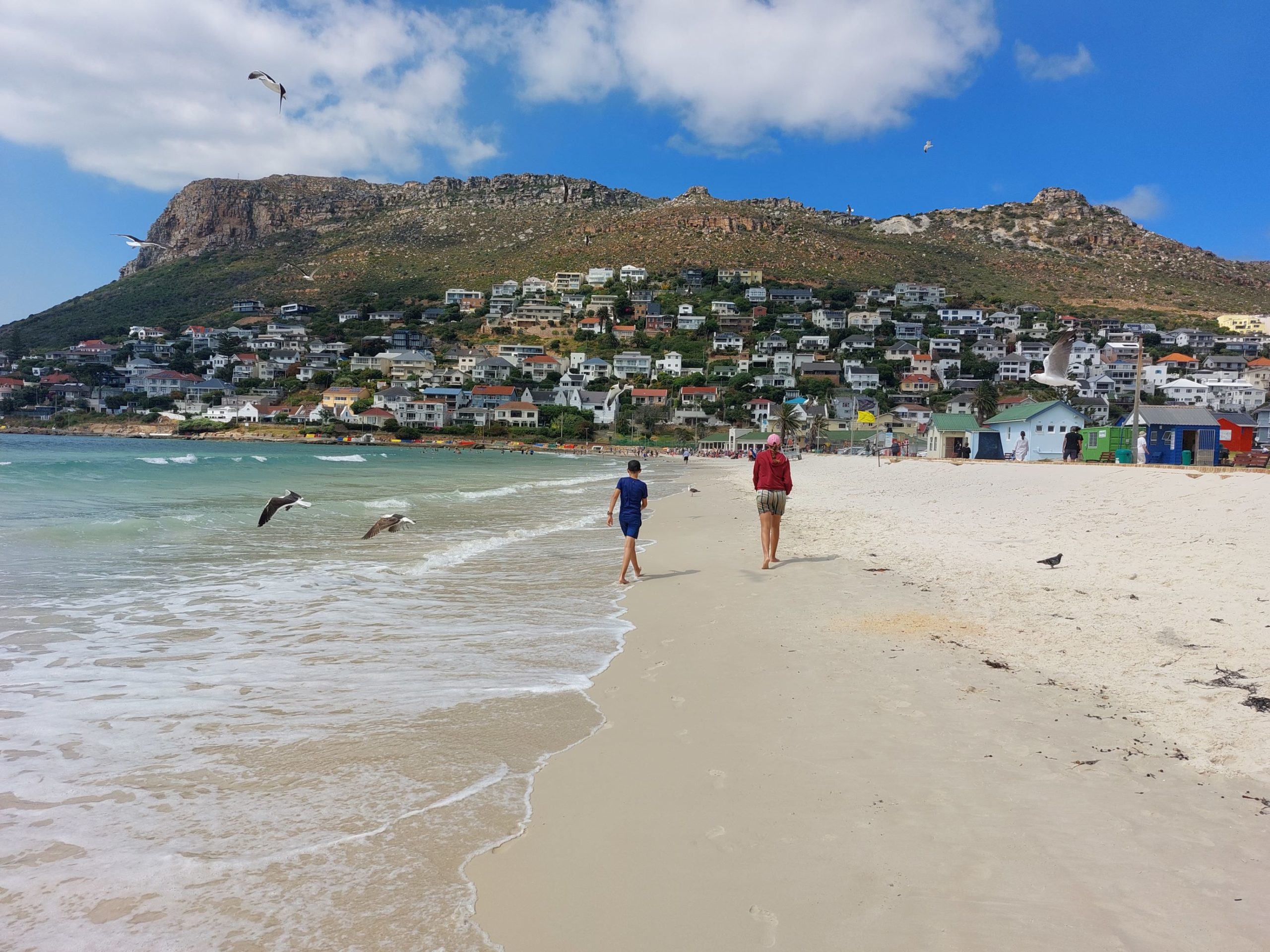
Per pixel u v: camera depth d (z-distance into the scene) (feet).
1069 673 21.13
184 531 49.78
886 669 21.85
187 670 21.48
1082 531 46.16
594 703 19.33
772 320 549.54
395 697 19.54
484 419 438.40
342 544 46.09
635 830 13.00
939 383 445.78
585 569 39.52
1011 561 38.83
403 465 185.06
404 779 14.85
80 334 620.08
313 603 30.17
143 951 9.62
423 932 10.12
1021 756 15.81
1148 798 13.87
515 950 9.76
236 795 14.06
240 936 9.95
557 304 613.11
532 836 12.76
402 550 44.47
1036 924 10.26
